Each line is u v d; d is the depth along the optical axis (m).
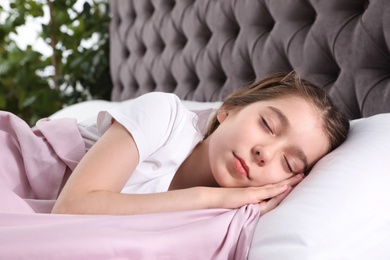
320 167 0.82
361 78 1.13
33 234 0.60
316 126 0.86
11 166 0.91
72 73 2.69
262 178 0.82
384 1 1.07
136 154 0.82
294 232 0.67
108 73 2.61
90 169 0.77
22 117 2.95
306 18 1.33
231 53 1.59
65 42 2.72
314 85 0.96
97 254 0.61
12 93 2.88
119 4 2.30
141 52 2.20
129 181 0.89
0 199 0.73
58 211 0.73
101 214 0.73
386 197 0.74
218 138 0.86
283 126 0.83
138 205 0.74
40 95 2.74
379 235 0.71
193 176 0.94
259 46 1.46
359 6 1.18
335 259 0.66
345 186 0.74
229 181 0.83
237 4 1.54
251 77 1.55
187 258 0.68
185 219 0.72
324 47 1.24
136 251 0.64
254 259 0.68
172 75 1.97
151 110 0.87
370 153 0.80
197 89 1.78
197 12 1.77
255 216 0.76
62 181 0.92
